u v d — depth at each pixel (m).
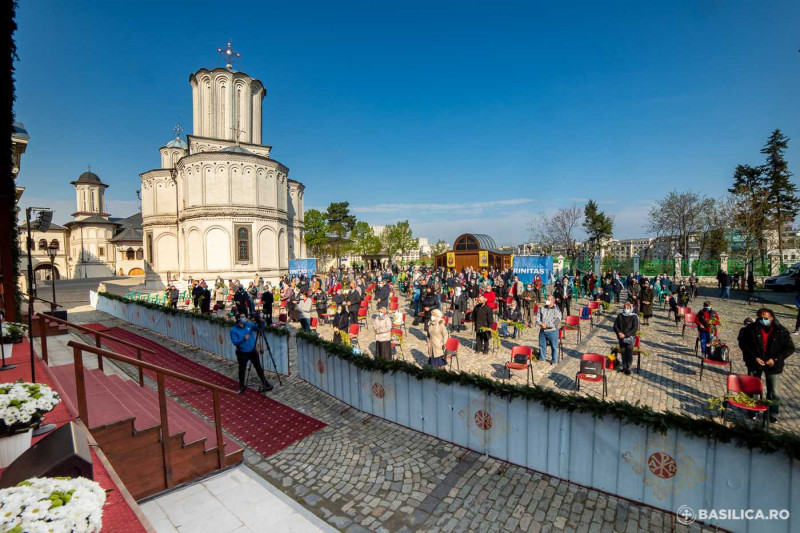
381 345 9.95
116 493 3.84
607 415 5.01
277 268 34.69
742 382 6.60
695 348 11.34
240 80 38.25
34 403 4.30
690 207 41.53
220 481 5.55
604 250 55.56
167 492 5.25
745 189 37.81
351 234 68.69
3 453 4.09
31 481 2.72
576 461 5.31
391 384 7.46
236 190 32.22
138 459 5.11
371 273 38.59
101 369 8.28
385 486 5.57
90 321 20.22
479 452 6.27
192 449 5.54
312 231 59.09
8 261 10.59
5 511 2.40
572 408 5.18
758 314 7.07
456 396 6.50
